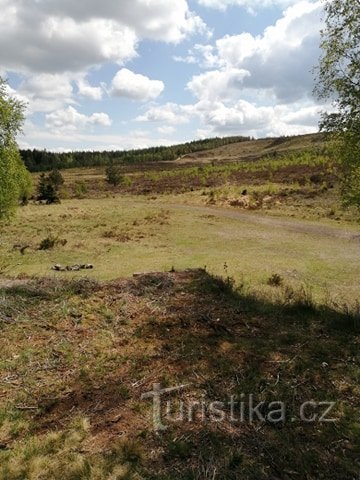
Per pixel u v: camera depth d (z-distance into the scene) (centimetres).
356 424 412
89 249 2153
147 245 2245
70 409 429
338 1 909
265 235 2488
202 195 4634
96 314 671
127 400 444
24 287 758
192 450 366
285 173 5719
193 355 543
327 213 3086
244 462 352
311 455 365
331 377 501
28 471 342
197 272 912
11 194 2091
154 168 13200
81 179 9650
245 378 491
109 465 346
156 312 688
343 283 1398
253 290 991
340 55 929
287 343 595
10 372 500
